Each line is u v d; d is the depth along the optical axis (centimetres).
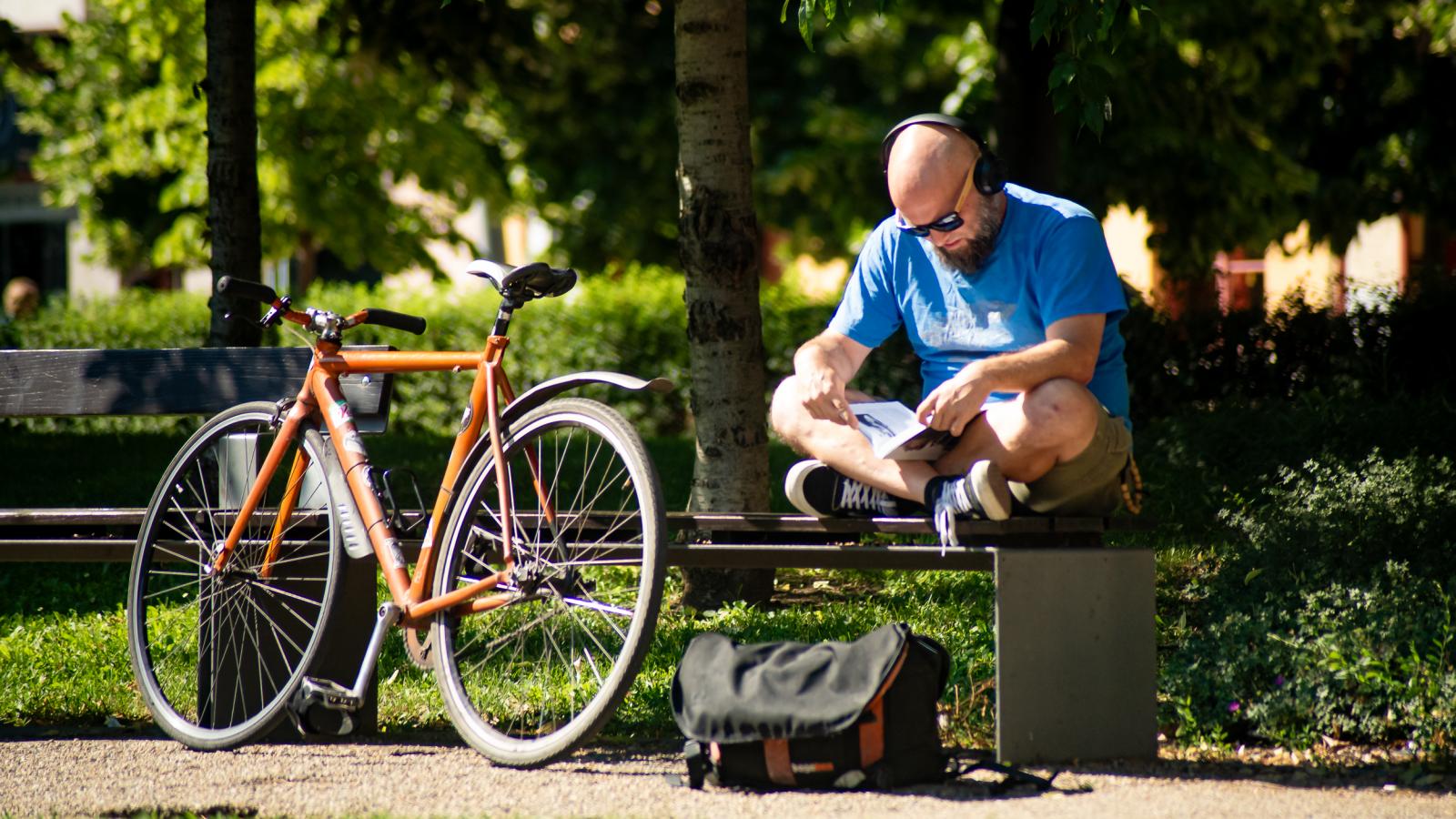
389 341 2966
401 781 820
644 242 4594
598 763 859
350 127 3472
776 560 853
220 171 1484
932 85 4328
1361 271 4131
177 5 3111
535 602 835
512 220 5744
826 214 4581
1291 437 1622
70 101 3688
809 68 4403
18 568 1560
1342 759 847
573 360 2934
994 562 815
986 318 870
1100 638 833
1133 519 842
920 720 791
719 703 778
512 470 854
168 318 3122
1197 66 2741
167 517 962
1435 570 1034
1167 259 2956
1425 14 2795
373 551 863
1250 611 995
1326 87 2956
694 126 1302
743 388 1320
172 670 1091
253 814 755
